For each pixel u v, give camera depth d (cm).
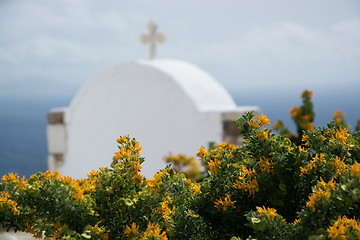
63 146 1406
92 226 277
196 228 290
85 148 1377
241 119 296
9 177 291
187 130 1180
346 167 290
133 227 274
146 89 1259
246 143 296
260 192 294
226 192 302
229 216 293
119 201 280
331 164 290
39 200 279
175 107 1200
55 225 274
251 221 249
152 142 1248
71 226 273
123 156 293
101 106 1350
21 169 298
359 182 254
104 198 287
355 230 237
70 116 1399
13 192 290
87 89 1365
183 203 305
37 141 8219
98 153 1348
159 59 1352
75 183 282
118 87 1309
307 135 320
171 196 305
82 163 1380
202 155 331
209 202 302
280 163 288
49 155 1412
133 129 1290
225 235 311
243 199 298
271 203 292
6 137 8844
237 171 305
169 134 1213
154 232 271
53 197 275
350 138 320
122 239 279
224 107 1193
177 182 307
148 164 1238
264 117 294
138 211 285
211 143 373
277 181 290
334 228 234
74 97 1395
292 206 299
